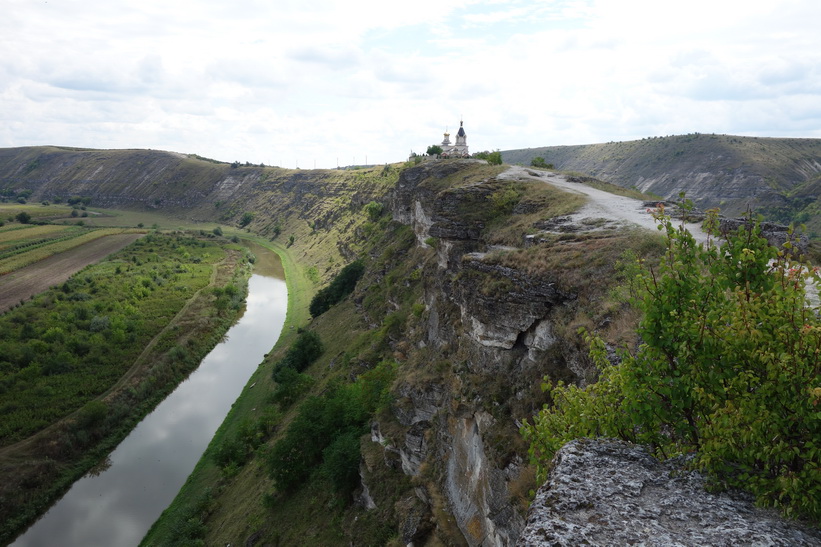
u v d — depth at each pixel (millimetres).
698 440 9633
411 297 58281
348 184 174250
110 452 54062
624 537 7461
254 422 55188
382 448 35438
